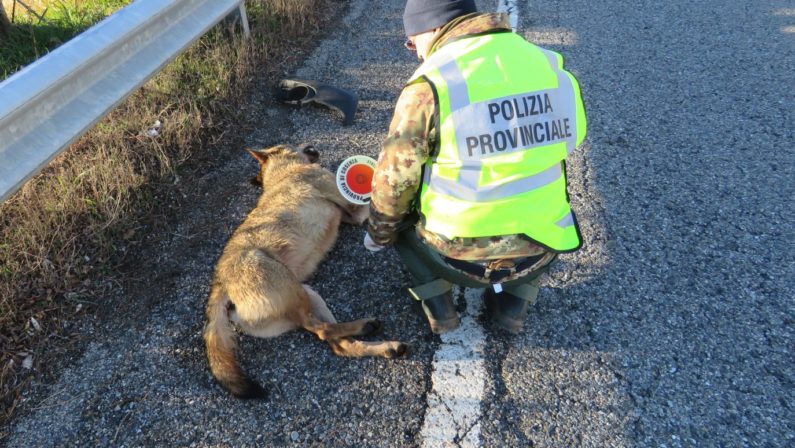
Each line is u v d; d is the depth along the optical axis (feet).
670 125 13.41
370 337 8.97
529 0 20.26
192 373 8.44
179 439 7.59
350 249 10.87
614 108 14.12
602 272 9.71
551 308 9.13
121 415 7.86
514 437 7.40
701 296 9.19
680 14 18.83
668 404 7.66
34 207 10.20
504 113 6.58
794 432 7.24
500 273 7.73
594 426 7.47
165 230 10.76
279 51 16.42
